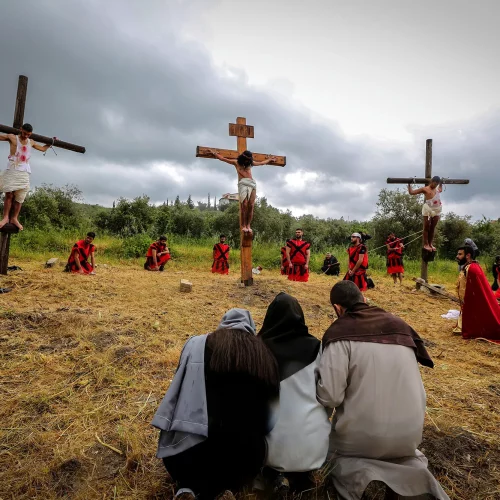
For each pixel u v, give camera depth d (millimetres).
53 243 15430
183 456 2531
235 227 23281
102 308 6742
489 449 3488
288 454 2629
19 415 3701
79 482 2934
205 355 2668
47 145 8414
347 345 2795
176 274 11398
